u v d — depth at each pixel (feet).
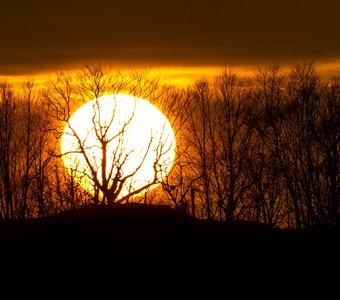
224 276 353.72
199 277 350.84
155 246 382.83
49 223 418.51
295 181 591.37
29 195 592.60
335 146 578.66
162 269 357.61
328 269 366.22
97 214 416.46
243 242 398.83
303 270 364.17
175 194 567.18
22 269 358.23
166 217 415.85
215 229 417.49
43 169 593.42
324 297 328.49
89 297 326.85
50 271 355.77
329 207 577.43
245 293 333.01
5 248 382.83
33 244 388.37
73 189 554.87
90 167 520.42
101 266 359.66
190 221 421.59
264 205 591.37
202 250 382.83
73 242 385.70
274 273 359.25
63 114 548.31
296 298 327.26
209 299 326.24
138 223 406.00
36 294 329.52
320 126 591.78
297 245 403.34
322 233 439.22
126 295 329.72
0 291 332.60
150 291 334.03
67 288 336.29
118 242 385.29
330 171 574.97
